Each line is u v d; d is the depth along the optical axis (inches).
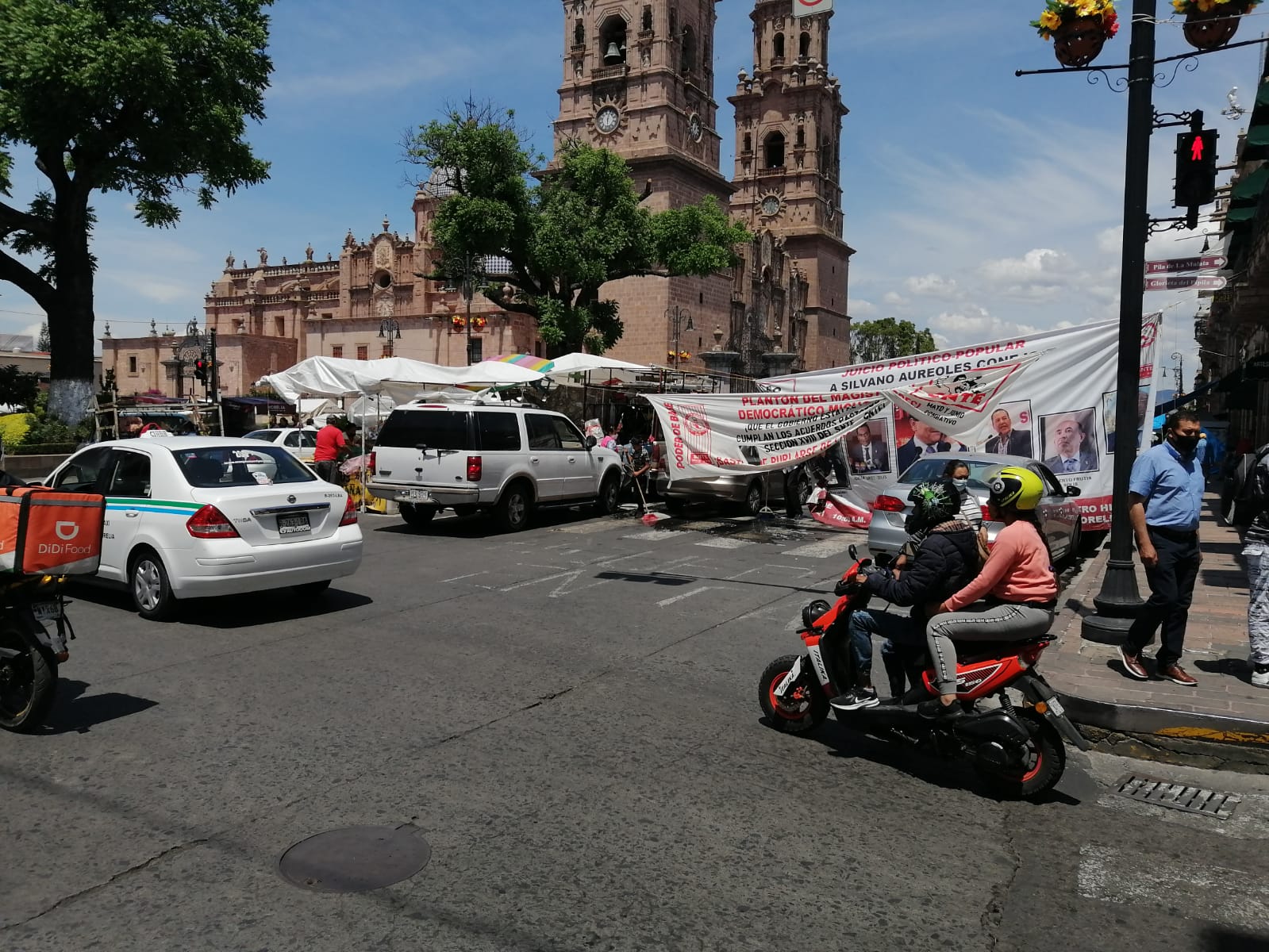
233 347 2369.6
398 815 177.6
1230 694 237.0
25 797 185.2
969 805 190.2
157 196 1159.6
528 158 1195.9
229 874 154.1
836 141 3043.8
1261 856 170.2
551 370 902.4
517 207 1206.9
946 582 203.2
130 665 282.5
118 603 373.4
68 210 1068.5
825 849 167.6
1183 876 161.6
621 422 1023.0
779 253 2682.1
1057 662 272.8
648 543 561.6
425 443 591.2
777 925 141.1
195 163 1103.6
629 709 245.8
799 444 406.6
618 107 2049.7
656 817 178.9
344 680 268.1
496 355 2015.3
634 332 2063.2
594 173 1259.2
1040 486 196.5
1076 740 185.8
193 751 210.4
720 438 409.1
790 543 568.7
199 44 1016.9
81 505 223.0
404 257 2187.5
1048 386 401.4
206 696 252.1
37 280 1057.5
